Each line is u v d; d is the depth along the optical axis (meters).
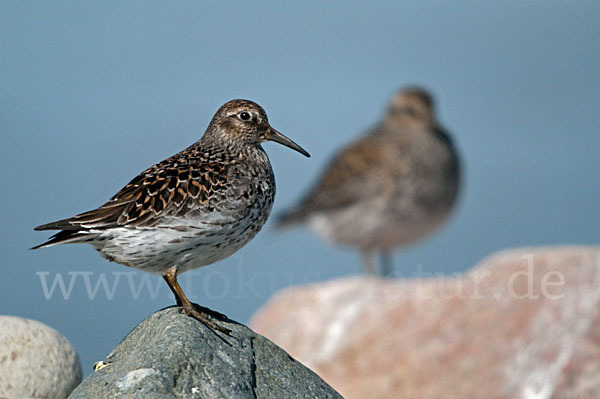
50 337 9.76
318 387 9.48
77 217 10.04
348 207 18.61
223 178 10.51
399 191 18.42
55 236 9.98
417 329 15.16
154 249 10.08
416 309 15.55
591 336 13.54
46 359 9.59
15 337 9.59
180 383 8.52
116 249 10.10
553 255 15.28
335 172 18.73
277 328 16.33
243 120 11.44
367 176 18.47
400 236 18.81
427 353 14.63
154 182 10.29
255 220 10.71
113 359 9.43
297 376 9.46
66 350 9.80
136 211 10.04
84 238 9.95
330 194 18.69
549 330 13.89
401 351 14.85
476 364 14.05
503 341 14.15
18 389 9.41
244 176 10.70
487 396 13.61
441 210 18.81
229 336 9.47
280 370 9.43
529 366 13.59
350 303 16.16
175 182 10.30
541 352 13.64
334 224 18.81
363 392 14.54
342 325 15.77
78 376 9.86
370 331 15.49
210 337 9.24
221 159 10.89
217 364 8.85
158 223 10.06
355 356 15.18
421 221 18.67
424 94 19.05
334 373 15.05
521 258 15.52
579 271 14.70
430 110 19.02
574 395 13.04
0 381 9.37
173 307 9.97
